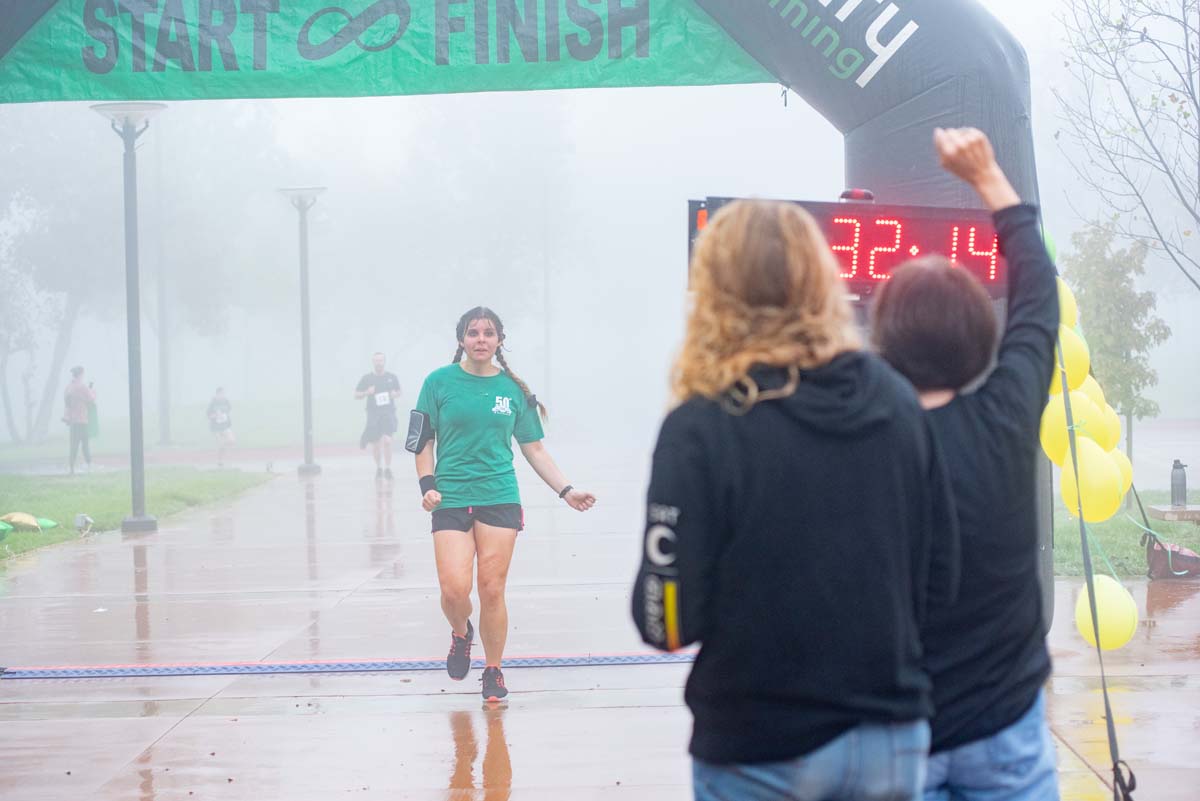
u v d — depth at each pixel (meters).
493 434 17.23
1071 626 21.25
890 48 17.97
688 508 5.71
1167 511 31.97
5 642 22.83
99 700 18.30
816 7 18.20
